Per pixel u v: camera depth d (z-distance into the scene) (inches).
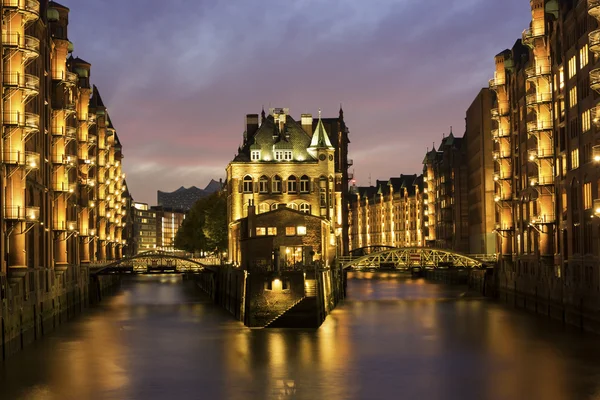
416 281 6378.0
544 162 3243.1
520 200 3804.1
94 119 4276.6
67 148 3486.7
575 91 2886.3
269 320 2938.0
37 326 2662.4
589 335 2659.9
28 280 2529.5
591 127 2659.9
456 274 5831.7
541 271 3371.1
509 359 2266.2
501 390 1883.6
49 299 2906.0
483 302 4033.0
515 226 3917.3
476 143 5196.9
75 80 3248.0
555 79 3166.8
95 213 4562.0
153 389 1919.3
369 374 2074.3
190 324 3115.2
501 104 4119.1
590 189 2704.2
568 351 2373.3
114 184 5846.5
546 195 3240.7
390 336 2726.4
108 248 5546.3
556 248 3161.9
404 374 2073.1
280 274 2940.5
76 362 2256.4
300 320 2923.2
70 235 3228.3
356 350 2436.0
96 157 4606.3
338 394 1852.9
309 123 4731.8
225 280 3880.4
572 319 2883.9
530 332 2773.1
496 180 4153.5
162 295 4918.8
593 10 2389.3
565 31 3004.4
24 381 2000.5
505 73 4116.6
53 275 3019.2
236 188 4424.2
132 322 3203.7
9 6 2341.3
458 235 5787.4
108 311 3690.9
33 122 2421.3
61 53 3166.8
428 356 2331.4
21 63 2384.4
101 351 2447.1
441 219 6560.0
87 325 3097.9
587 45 2701.8
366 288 5344.5
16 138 2368.4
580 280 2795.3
